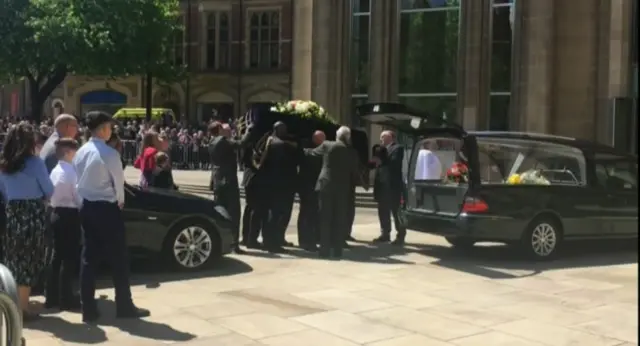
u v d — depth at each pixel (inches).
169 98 1700.3
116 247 255.6
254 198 415.8
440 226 393.7
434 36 802.8
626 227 412.5
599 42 700.7
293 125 445.1
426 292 310.7
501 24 756.0
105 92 1768.0
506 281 336.2
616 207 409.1
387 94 820.0
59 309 271.4
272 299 293.7
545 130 698.2
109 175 251.6
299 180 418.9
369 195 732.0
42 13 1227.9
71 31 1198.9
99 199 251.3
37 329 244.5
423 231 407.8
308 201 418.6
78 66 1238.9
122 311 260.1
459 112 773.9
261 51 1620.3
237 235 382.0
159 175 403.2
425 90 810.2
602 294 309.9
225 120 1593.3
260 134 431.5
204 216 351.3
